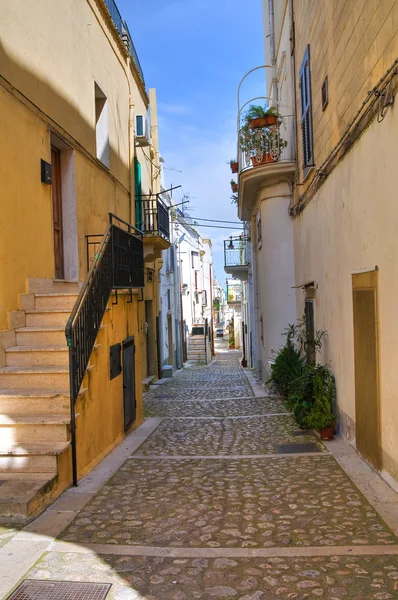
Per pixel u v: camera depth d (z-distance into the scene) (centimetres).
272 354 1178
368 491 445
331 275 712
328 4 684
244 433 755
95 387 576
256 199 1359
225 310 7331
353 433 608
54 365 539
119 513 412
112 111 1003
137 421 823
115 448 652
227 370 2252
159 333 1797
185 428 813
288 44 1141
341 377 665
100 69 920
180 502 438
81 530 377
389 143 441
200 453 632
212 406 1062
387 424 462
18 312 577
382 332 470
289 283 1149
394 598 276
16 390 506
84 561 327
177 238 2519
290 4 1041
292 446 644
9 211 561
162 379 1756
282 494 453
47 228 663
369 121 497
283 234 1150
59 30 716
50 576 309
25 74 604
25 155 602
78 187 782
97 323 571
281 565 317
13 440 467
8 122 560
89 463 543
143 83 1327
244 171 1162
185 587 294
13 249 570
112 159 996
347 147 589
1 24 548
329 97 697
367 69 511
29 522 387
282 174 1119
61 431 466
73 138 759
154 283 1711
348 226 600
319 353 823
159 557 332
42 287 639
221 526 383
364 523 378
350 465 532
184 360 2850
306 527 375
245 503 433
